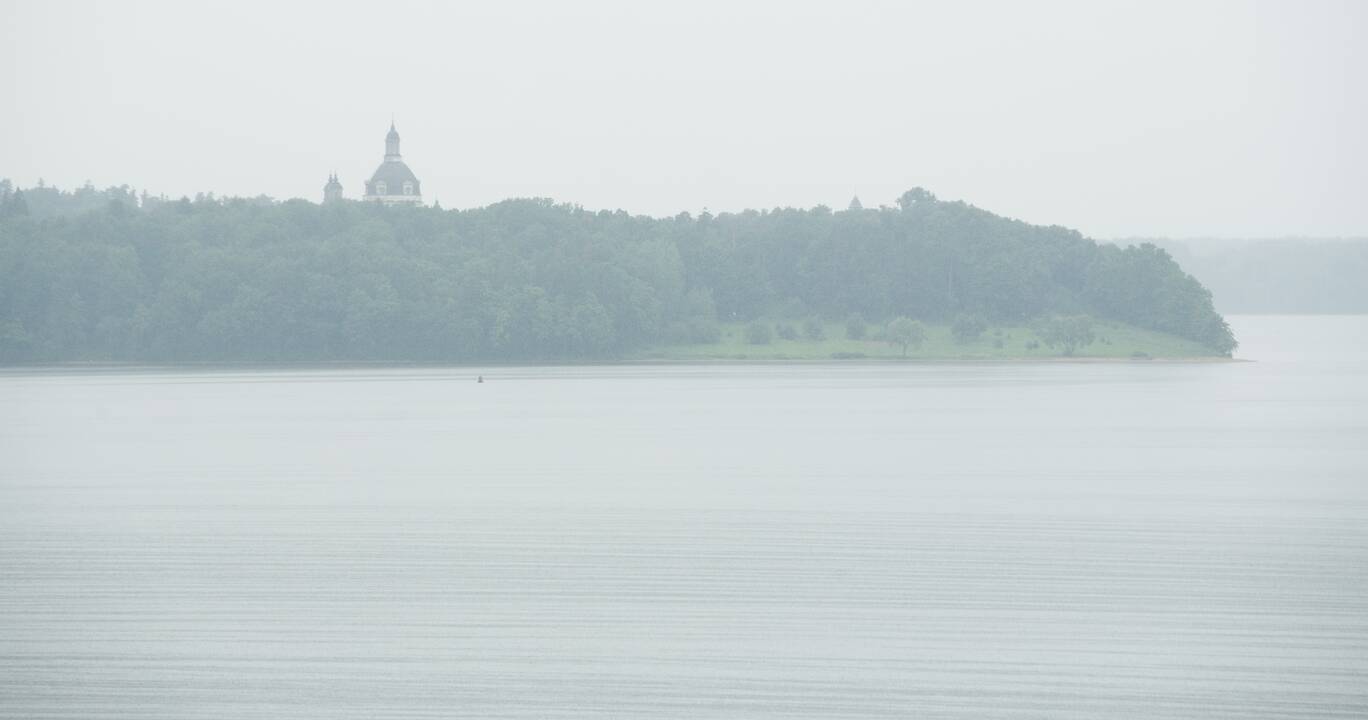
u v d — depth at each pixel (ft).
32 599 237.45
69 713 183.52
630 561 264.93
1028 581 246.47
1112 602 232.12
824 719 180.04
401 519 314.14
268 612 228.43
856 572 254.27
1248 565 258.98
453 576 253.03
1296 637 211.82
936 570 255.70
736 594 238.27
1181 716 180.55
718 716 181.06
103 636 215.10
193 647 209.67
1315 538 285.02
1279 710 182.39
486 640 212.23
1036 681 192.54
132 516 320.09
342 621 222.69
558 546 279.90
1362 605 230.07
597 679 194.59
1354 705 184.03
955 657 202.80
